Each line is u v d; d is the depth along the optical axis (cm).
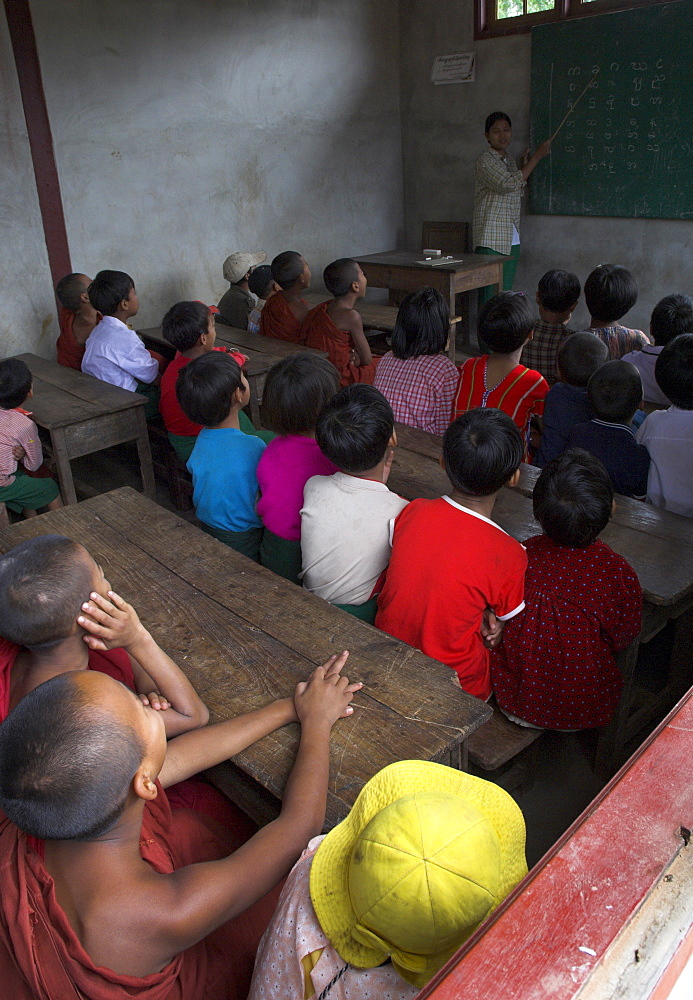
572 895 50
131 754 83
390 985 75
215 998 103
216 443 223
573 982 45
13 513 378
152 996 88
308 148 605
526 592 171
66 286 388
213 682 139
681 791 56
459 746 128
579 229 583
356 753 120
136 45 492
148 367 376
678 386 222
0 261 473
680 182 520
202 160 547
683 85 496
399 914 67
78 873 85
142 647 123
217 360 219
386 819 73
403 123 662
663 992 47
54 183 483
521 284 632
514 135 595
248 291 512
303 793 109
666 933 47
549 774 202
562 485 164
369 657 142
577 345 275
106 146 498
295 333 441
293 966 81
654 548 191
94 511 204
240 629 153
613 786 57
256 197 586
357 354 420
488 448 156
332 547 175
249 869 96
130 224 524
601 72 530
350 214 652
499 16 574
